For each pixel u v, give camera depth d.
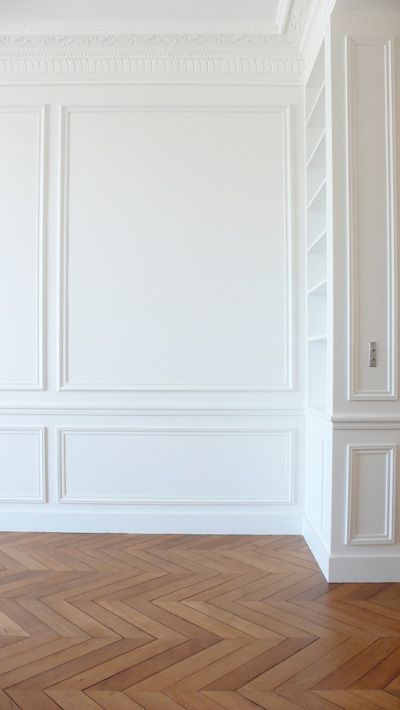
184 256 3.56
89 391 3.56
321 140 3.14
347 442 2.83
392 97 2.85
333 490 2.83
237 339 3.56
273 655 2.11
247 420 3.55
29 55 3.56
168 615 2.43
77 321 3.57
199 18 3.34
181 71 3.57
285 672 2.00
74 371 3.56
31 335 3.57
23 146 3.59
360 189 2.85
